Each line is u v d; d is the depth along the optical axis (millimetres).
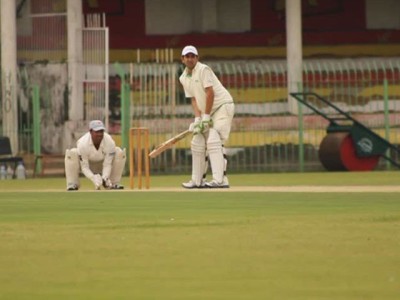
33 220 47312
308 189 67375
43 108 113188
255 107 116000
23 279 32625
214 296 30125
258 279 32406
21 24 115438
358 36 133000
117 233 42125
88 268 34344
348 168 103312
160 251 37469
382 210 50406
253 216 48000
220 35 130375
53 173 104188
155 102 106250
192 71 66250
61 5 114125
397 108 121062
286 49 126188
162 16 129875
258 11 131250
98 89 112750
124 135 102188
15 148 107375
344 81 116938
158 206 53656
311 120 113188
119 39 128750
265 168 110875
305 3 132375
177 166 105312
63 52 113812
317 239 39969
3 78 108250
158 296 30125
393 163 104188
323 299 29688
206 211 50625
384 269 33812
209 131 67062
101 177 68375
